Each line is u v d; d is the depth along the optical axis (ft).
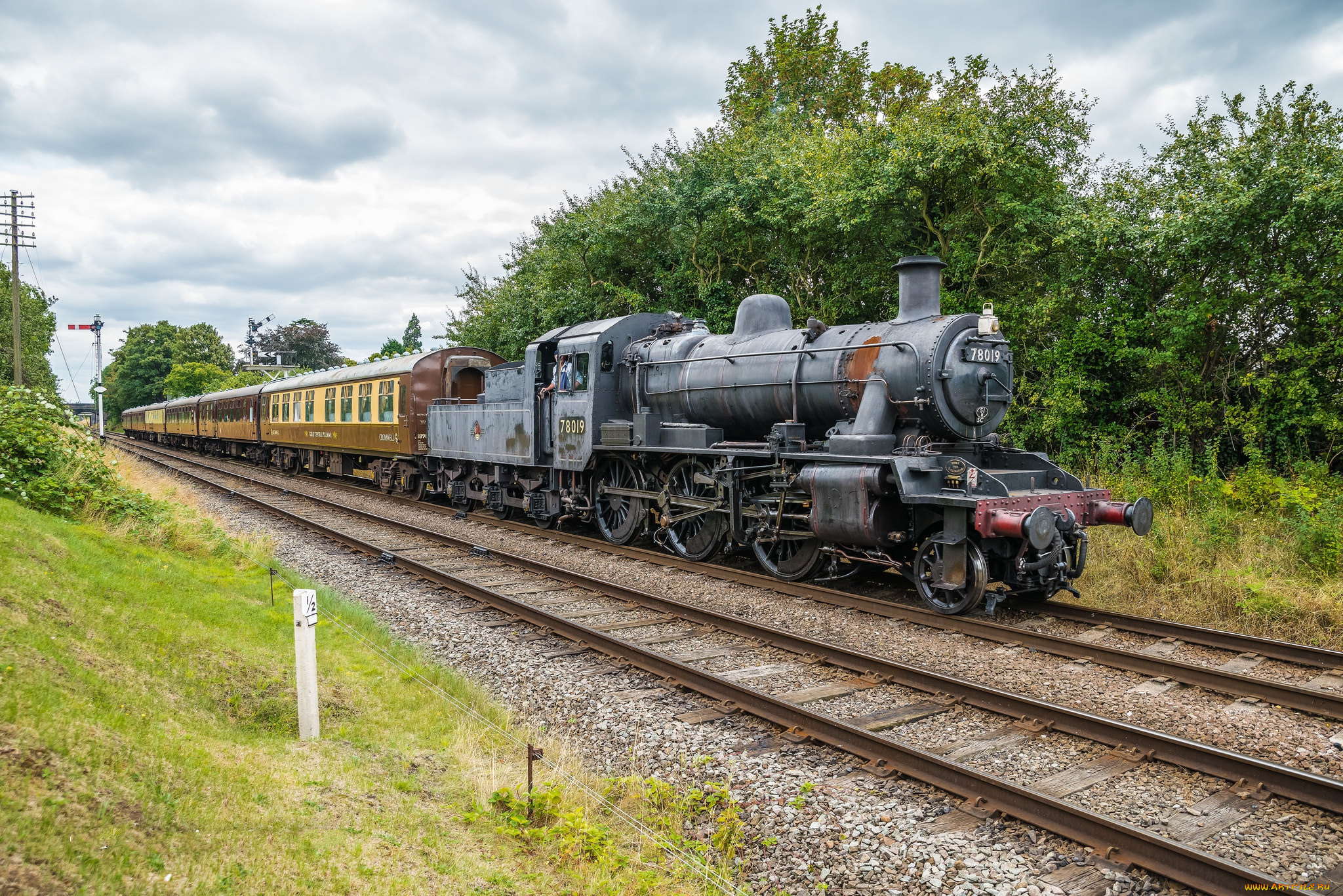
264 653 19.01
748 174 58.29
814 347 32.12
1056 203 47.65
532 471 47.57
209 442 115.14
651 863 12.61
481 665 22.41
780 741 16.88
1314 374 39.27
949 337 27.58
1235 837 13.06
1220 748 16.63
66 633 15.05
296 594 15.33
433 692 19.34
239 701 15.97
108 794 10.07
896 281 52.75
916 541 28.71
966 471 26.12
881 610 27.37
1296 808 13.91
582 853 12.55
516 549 39.78
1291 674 21.22
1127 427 45.32
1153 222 42.47
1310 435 39.91
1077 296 46.93
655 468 39.11
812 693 19.53
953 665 21.88
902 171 47.32
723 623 25.03
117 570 22.65
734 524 33.94
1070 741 16.80
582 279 67.92
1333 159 37.45
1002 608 28.07
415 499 61.46
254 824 10.89
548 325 71.20
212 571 28.84
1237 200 37.68
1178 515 34.45
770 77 90.33
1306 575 28.40
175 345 258.78
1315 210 37.01
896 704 18.98
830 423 32.30
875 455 27.86
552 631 24.82
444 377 60.90
